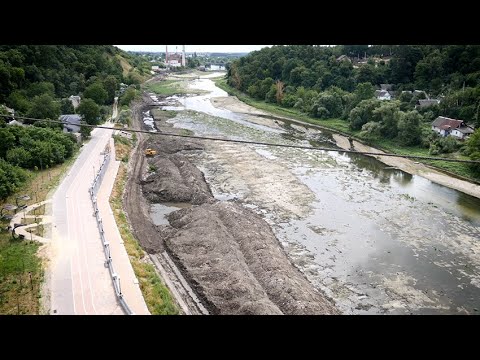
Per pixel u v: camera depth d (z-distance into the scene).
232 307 31.58
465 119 81.75
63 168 55.03
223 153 71.62
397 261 39.25
